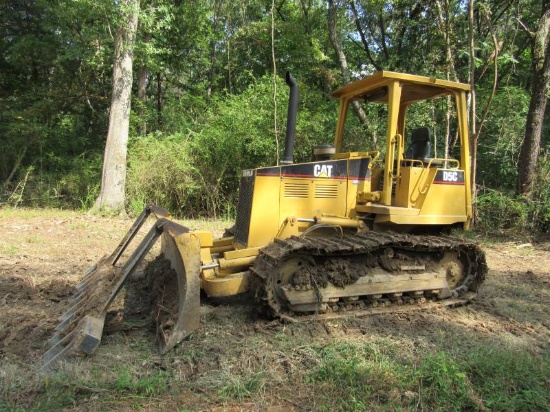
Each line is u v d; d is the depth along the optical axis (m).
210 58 19.48
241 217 5.08
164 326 4.05
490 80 14.04
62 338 3.90
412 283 5.04
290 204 4.96
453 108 11.77
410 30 15.19
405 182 5.16
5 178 14.84
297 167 4.98
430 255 5.26
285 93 12.63
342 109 5.91
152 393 3.25
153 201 12.73
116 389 3.26
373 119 12.78
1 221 10.29
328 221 5.00
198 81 19.94
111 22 12.37
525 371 3.62
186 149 12.63
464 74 12.55
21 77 17.33
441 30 12.09
